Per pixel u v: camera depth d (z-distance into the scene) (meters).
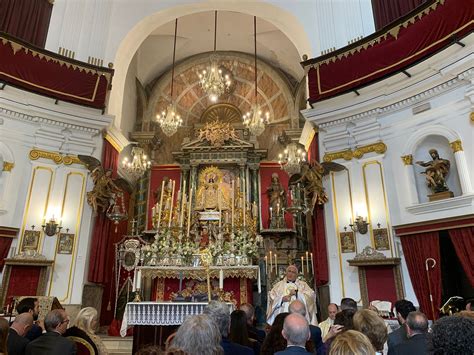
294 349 2.49
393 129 9.42
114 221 10.61
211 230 10.55
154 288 9.41
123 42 12.25
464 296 8.95
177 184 15.49
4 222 9.39
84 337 3.96
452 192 8.19
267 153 15.84
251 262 9.50
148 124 16.59
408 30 9.07
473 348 1.63
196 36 16.44
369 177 9.48
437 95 8.62
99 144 11.27
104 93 11.27
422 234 8.28
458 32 7.82
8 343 3.55
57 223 10.01
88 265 10.20
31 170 10.07
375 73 9.50
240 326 3.65
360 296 8.84
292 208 9.93
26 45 10.09
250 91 17.27
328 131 10.48
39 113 10.26
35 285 9.30
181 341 2.47
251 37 16.48
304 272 10.99
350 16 11.30
